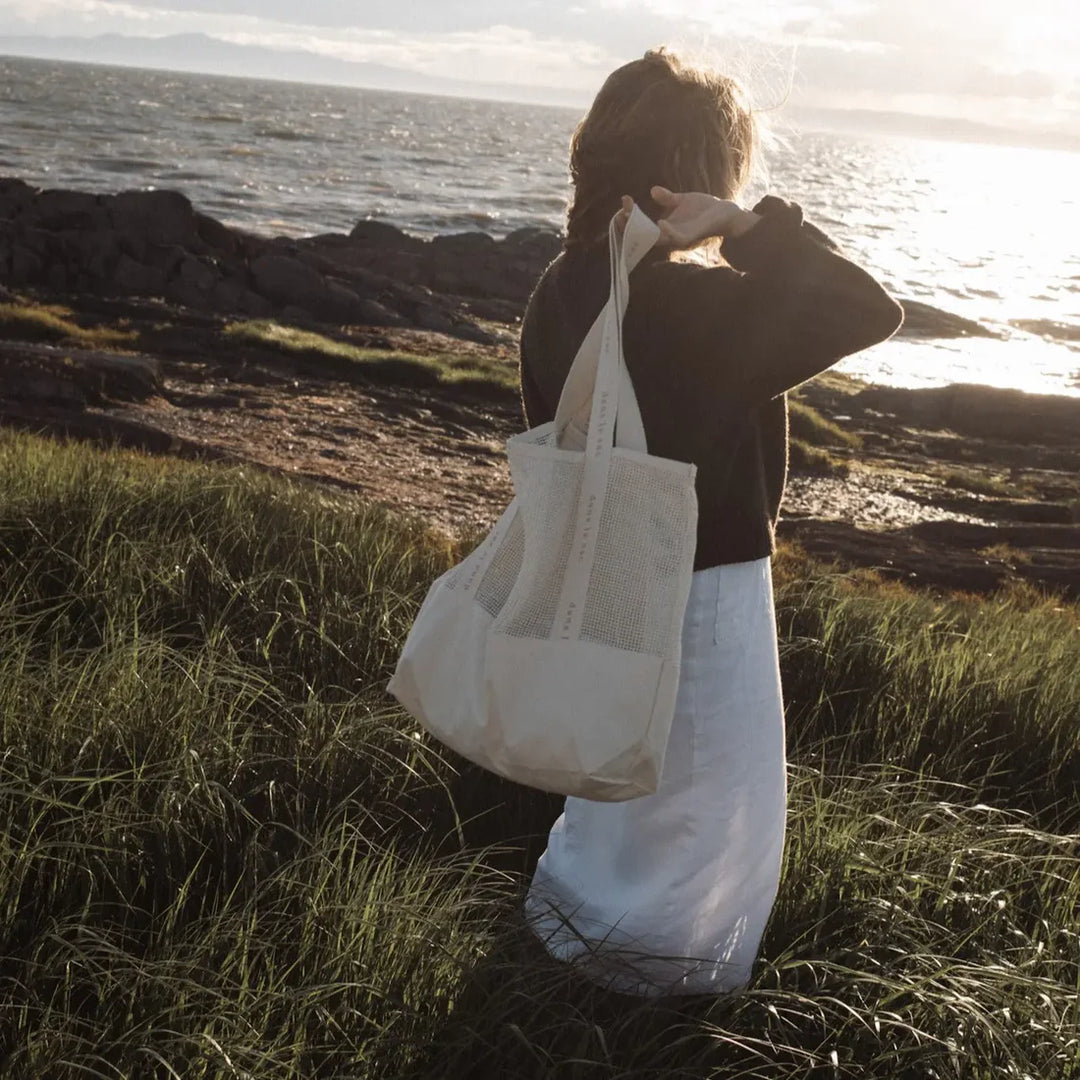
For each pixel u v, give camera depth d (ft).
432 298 145.38
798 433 96.02
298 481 26.76
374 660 12.16
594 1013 7.07
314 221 247.91
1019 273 280.72
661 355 6.28
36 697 9.23
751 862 7.14
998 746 12.85
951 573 47.01
